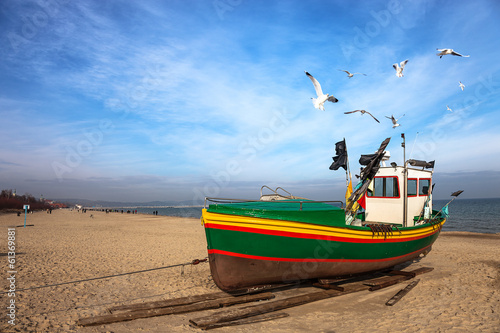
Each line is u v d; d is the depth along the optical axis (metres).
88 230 26.16
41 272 9.53
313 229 6.87
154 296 7.35
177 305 6.40
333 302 6.98
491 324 5.52
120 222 39.97
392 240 8.50
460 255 13.61
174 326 5.42
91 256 12.66
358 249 7.70
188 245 16.73
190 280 8.89
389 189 10.11
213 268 6.61
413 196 10.39
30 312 6.09
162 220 46.31
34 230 25.34
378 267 8.66
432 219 10.85
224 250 6.40
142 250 14.63
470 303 6.81
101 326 5.41
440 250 15.20
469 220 48.41
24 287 7.88
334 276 7.83
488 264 11.55
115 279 8.94
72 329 5.26
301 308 6.57
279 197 8.79
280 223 6.54
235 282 6.70
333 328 5.41
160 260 12.01
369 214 10.41
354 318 5.93
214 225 6.38
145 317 5.83
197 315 6.03
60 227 29.34
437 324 5.56
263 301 6.91
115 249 14.83
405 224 9.41
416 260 12.41
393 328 5.39
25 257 11.94
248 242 6.42
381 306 6.68
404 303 6.88
